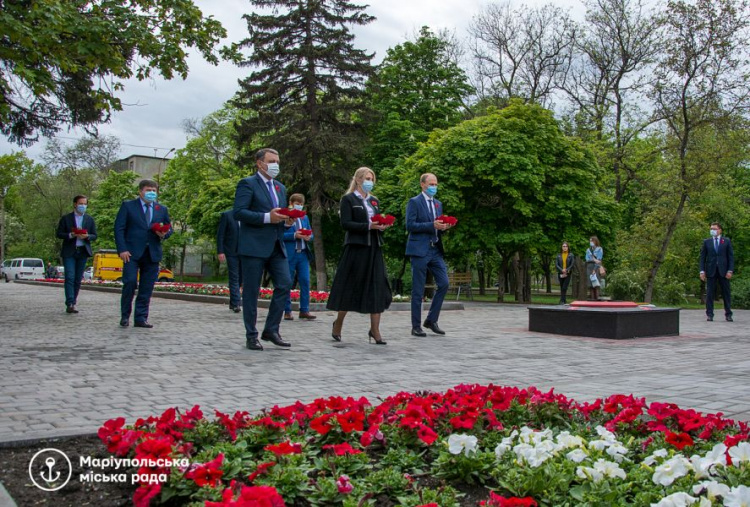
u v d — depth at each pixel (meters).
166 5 12.52
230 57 13.57
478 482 2.87
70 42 11.45
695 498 2.33
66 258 13.68
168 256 64.88
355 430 3.13
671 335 11.51
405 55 37.59
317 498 2.53
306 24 33.50
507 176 25.72
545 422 3.72
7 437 3.41
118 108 12.80
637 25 32.50
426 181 10.12
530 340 9.89
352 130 34.50
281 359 7.10
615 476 2.68
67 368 6.20
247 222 7.83
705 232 34.28
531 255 30.22
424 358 7.44
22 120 15.36
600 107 33.72
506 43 36.06
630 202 39.97
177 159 52.16
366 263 8.73
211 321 11.99
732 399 5.08
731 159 25.33
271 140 32.84
